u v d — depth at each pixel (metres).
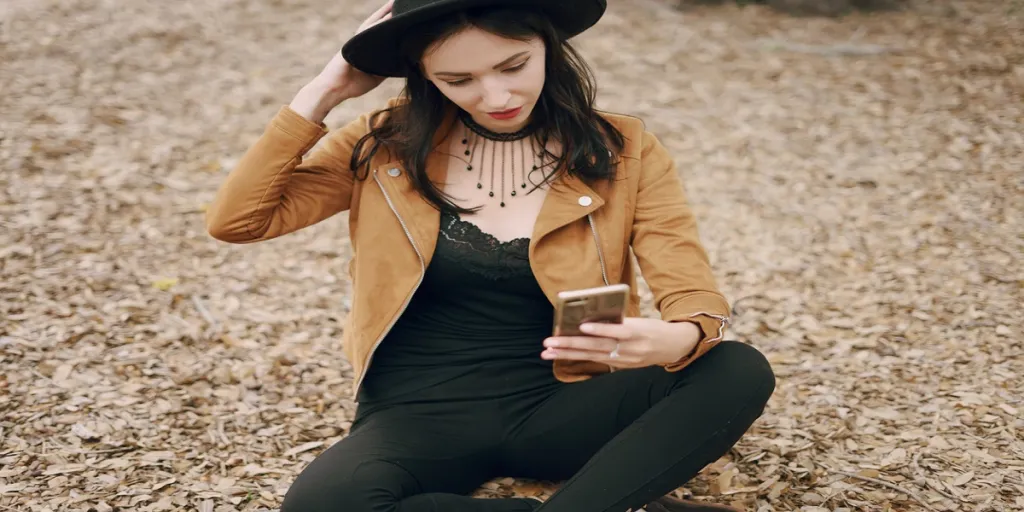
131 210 4.46
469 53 2.07
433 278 2.33
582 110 2.30
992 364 3.30
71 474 2.64
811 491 2.62
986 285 3.93
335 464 2.17
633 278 2.50
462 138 2.38
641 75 6.68
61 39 6.59
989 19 7.60
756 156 5.40
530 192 2.33
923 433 2.88
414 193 2.31
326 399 3.15
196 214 4.50
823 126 5.79
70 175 4.72
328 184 2.40
